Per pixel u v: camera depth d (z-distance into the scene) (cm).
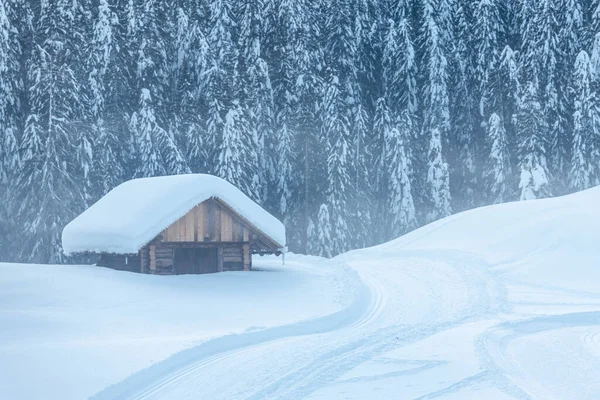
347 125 5816
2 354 1235
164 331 1606
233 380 1130
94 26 5256
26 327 1596
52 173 4369
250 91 5869
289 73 6038
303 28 6097
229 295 2153
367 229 5903
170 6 6044
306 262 3422
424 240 3944
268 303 2041
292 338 1586
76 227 2634
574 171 5809
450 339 1599
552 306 2248
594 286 2634
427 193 6106
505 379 1159
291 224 5878
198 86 5766
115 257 2602
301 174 5919
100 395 973
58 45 4659
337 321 1869
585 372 1237
